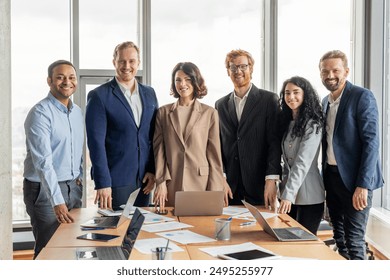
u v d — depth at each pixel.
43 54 4.89
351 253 3.46
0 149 2.29
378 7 5.12
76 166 3.57
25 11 4.84
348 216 3.49
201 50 5.15
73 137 3.53
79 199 3.61
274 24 5.19
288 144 3.58
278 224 2.88
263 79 5.32
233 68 3.87
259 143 3.80
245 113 3.81
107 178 3.52
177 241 2.46
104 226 2.78
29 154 3.40
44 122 3.29
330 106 3.59
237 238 2.54
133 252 2.25
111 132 3.62
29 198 3.42
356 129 3.45
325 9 5.29
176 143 3.55
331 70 3.50
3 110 2.32
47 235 3.39
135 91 3.71
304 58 5.30
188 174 3.51
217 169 3.56
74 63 4.93
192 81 3.57
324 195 3.55
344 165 3.46
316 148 3.43
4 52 2.33
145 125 3.66
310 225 3.55
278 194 3.73
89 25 4.98
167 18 5.09
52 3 4.89
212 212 3.14
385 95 5.17
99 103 3.58
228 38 5.20
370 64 5.16
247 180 3.83
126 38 5.07
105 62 5.04
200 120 3.57
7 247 2.38
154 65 5.10
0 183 2.29
